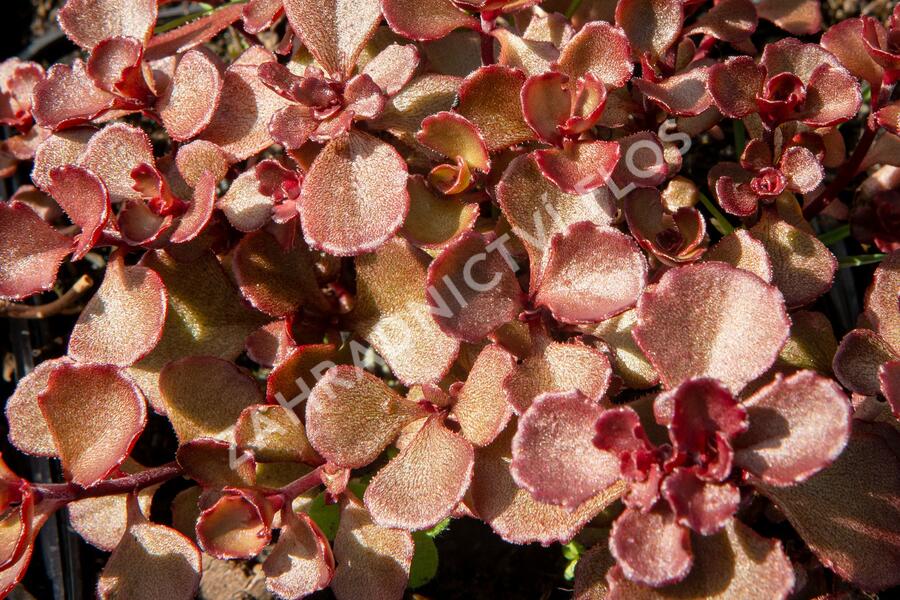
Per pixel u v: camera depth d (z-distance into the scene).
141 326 0.30
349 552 0.30
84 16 0.32
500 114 0.31
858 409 0.31
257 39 0.35
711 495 0.27
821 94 0.30
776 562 0.28
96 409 0.30
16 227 0.30
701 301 0.28
